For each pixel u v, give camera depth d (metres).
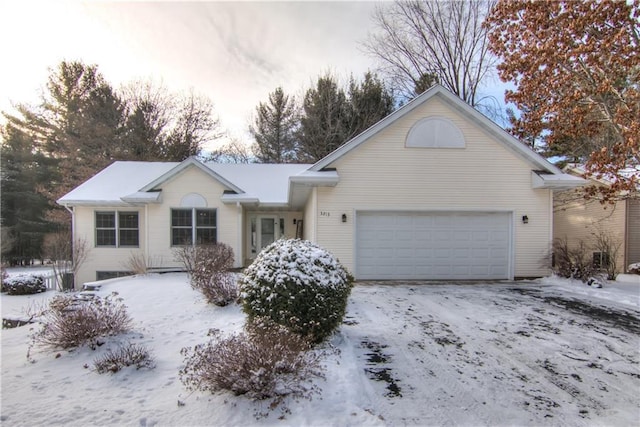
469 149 10.78
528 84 10.53
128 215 13.63
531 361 4.59
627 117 8.76
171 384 3.76
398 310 7.10
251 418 3.09
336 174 10.30
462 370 4.28
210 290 7.36
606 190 9.99
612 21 8.48
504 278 10.84
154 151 26.66
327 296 4.86
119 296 8.59
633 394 3.75
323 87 24.39
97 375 4.02
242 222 13.84
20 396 3.52
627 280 10.50
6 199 24.62
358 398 3.48
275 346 3.58
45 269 21.94
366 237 10.71
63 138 24.72
